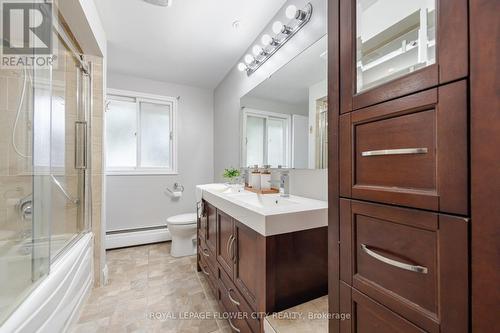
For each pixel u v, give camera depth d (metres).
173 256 2.61
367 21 0.78
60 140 1.59
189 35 2.05
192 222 2.60
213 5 1.67
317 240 1.13
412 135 0.51
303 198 1.49
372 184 0.60
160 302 1.73
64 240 1.60
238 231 1.28
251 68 2.15
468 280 0.41
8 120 1.22
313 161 1.47
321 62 1.38
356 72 0.67
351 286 0.66
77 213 1.82
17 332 0.81
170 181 3.18
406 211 0.51
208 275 1.88
